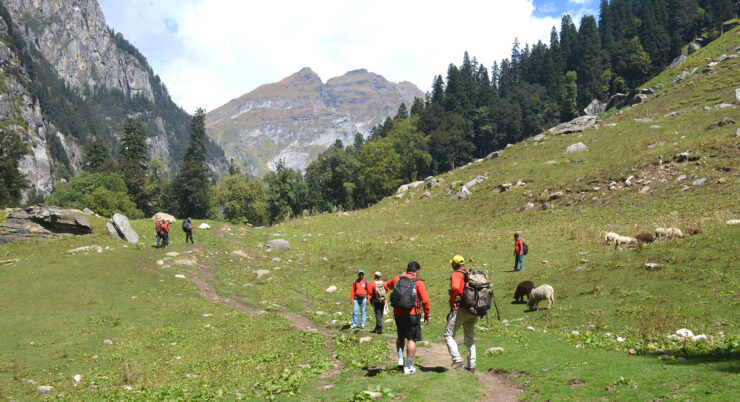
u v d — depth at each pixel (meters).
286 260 32.00
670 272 15.55
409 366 8.71
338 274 28.64
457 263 9.00
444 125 114.38
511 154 61.88
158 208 100.94
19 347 13.68
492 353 10.44
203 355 13.11
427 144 107.12
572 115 126.62
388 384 8.01
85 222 29.23
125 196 85.75
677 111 59.34
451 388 7.44
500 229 36.62
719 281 13.93
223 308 19.88
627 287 15.59
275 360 11.99
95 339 14.80
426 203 52.50
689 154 36.94
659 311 12.84
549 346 10.64
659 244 18.83
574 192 39.84
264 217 103.25
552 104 124.81
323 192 115.25
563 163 48.25
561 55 153.75
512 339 12.16
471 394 7.26
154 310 18.92
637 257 18.03
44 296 19.45
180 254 29.02
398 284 8.85
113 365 12.40
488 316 16.28
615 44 135.75
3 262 23.86
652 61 126.25
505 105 124.75
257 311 20.19
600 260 19.41
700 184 32.53
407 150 99.44
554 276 19.50
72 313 17.66
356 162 109.88
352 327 15.55
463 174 59.97
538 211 39.06
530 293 16.47
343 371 9.99
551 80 140.50
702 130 44.72
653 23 137.12
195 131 113.25
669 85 86.19
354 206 111.38
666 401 5.50
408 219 47.53
